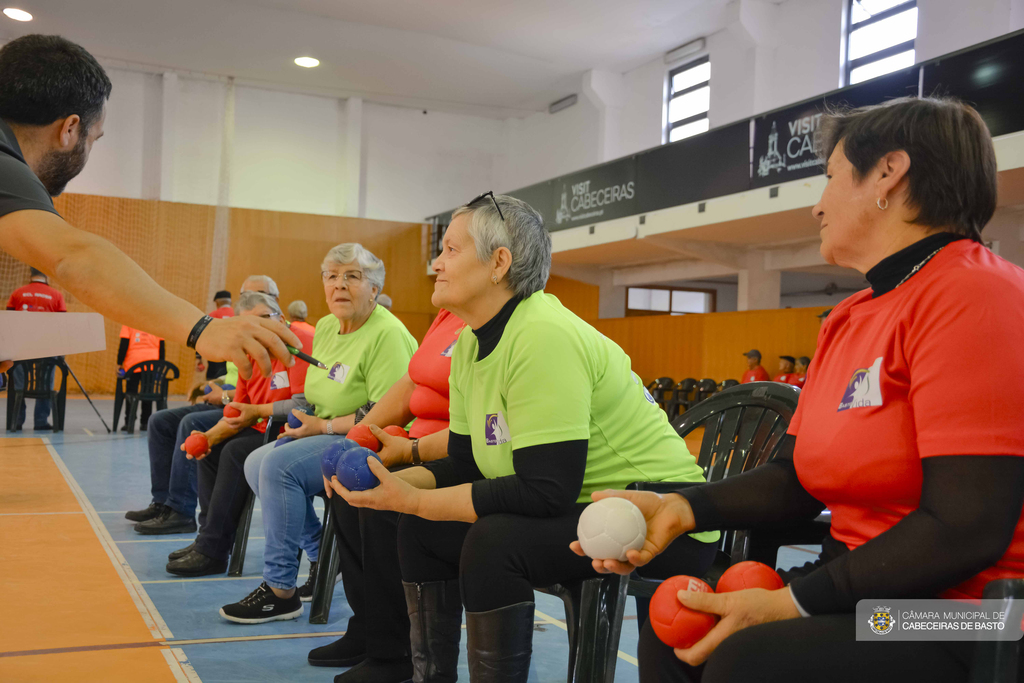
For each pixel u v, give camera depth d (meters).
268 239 15.38
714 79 13.17
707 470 1.90
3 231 1.03
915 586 0.92
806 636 0.95
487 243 1.57
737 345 11.56
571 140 16.16
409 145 16.89
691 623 1.02
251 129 15.73
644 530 1.16
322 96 16.28
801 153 8.30
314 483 2.63
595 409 1.61
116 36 13.64
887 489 1.04
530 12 12.78
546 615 2.81
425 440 1.99
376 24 13.31
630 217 10.93
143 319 0.95
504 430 1.58
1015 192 7.15
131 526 3.89
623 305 14.91
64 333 1.02
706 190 9.62
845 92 7.66
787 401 1.80
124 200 14.47
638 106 14.87
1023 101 6.06
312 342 3.13
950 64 6.60
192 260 14.89
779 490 1.26
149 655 2.16
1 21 13.06
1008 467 0.89
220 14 12.92
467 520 1.49
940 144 1.07
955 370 0.93
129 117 14.79
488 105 16.84
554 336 1.51
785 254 11.36
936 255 1.06
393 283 16.20
